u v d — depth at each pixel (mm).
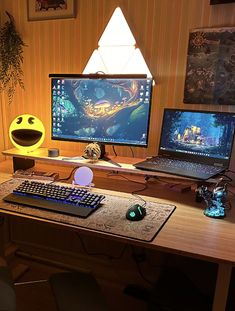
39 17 1760
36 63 1844
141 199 1364
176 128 1468
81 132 1582
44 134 1810
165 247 972
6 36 1775
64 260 2080
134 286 1857
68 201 1265
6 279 1134
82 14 1669
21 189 1361
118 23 1607
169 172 1309
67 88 1560
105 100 1502
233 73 1453
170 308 1280
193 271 1716
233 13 1412
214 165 1372
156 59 1592
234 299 1333
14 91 1934
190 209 1272
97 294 1140
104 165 1464
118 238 1025
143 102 1438
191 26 1493
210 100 1524
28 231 2145
